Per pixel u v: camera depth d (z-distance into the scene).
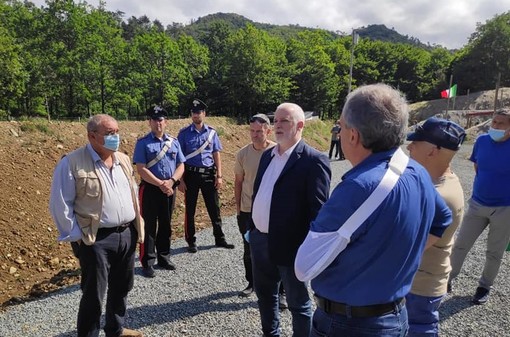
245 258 4.34
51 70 35.03
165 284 4.65
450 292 4.34
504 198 3.78
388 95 1.56
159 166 4.90
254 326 3.69
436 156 2.37
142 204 4.90
